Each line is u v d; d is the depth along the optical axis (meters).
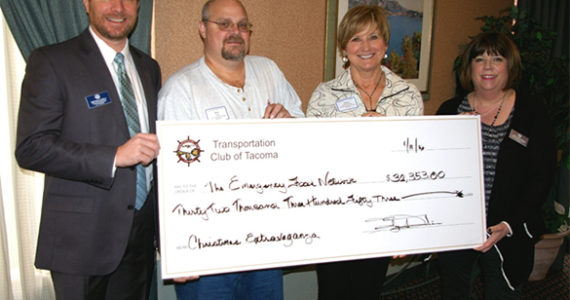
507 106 1.75
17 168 1.81
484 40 1.73
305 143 1.41
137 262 1.60
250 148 1.37
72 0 1.66
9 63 1.72
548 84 2.52
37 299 1.98
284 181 1.40
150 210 1.58
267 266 1.40
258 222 1.38
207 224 1.34
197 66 1.57
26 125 1.25
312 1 2.38
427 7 2.89
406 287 2.89
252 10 2.16
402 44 2.79
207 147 1.34
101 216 1.38
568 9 3.27
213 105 1.51
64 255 1.35
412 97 1.74
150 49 1.86
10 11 1.56
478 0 3.33
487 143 1.74
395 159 1.48
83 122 1.33
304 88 2.46
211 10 1.51
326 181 1.43
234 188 1.36
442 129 1.52
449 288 1.98
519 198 1.70
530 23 2.72
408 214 1.50
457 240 1.54
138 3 1.48
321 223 1.43
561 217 2.92
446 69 3.22
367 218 1.47
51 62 1.29
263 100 1.65
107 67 1.39
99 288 1.46
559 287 2.89
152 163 1.51
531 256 1.75
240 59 1.54
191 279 1.46
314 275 2.65
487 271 1.88
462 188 1.54
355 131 1.45
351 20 1.67
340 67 2.57
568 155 2.82
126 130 1.40
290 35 2.33
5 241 1.80
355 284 1.74
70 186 1.37
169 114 1.47
